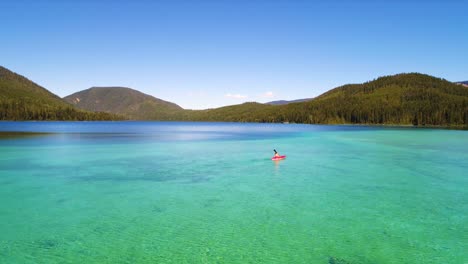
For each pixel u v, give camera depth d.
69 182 30.02
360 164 40.44
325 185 29.17
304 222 19.69
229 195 25.78
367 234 17.86
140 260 14.94
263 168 37.81
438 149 57.56
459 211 21.70
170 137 92.75
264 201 24.12
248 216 20.73
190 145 66.44
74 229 18.48
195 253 15.65
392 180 31.17
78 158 44.81
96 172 34.81
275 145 66.94
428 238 17.33
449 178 31.88
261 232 18.16
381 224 19.33
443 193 26.23
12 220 19.84
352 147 62.00
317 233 17.98
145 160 43.78
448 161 42.72
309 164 40.75
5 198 24.55
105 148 58.41
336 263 14.70
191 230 18.44
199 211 21.77
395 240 17.09
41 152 50.97
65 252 15.66
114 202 23.77
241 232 18.16
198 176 33.09
